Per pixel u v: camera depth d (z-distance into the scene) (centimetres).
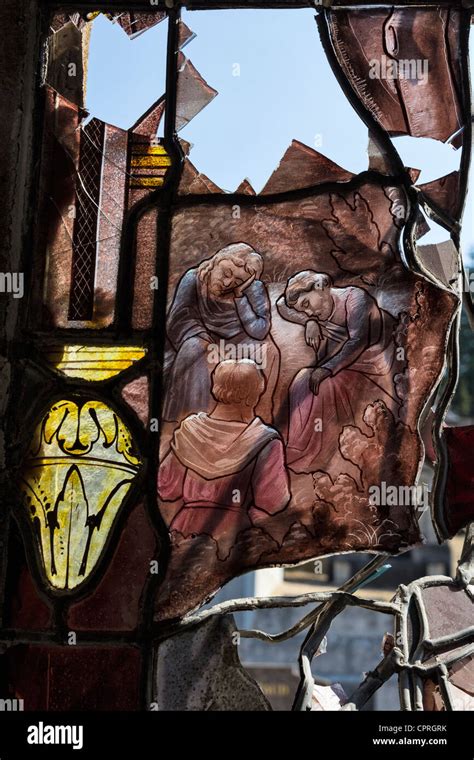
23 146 226
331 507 214
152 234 224
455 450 220
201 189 225
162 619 209
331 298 221
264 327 220
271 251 222
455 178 224
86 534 213
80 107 232
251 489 214
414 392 216
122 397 217
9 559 214
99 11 233
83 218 225
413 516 213
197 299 221
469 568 234
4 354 219
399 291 220
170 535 212
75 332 220
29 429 218
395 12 229
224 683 209
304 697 210
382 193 222
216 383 218
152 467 214
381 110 227
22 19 229
